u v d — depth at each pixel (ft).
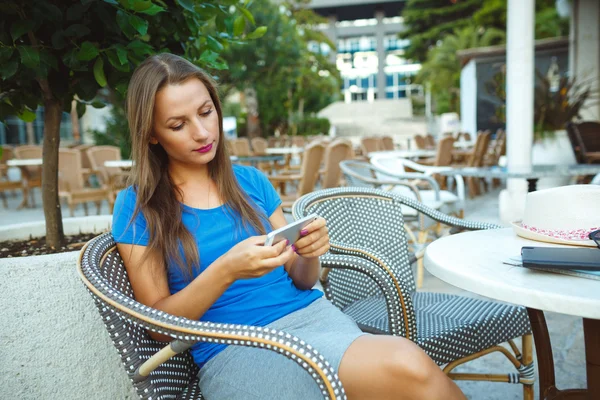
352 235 5.97
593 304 2.84
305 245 3.91
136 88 4.02
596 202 4.03
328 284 5.61
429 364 3.18
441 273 3.69
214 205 4.36
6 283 4.34
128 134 4.25
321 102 89.81
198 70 4.16
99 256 3.67
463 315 5.18
